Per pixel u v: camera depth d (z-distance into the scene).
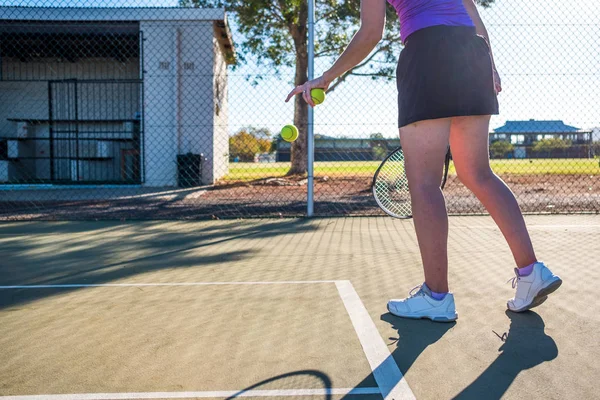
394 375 1.67
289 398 1.52
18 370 1.75
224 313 2.39
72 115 14.38
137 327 2.21
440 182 2.26
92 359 1.85
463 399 1.51
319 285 2.91
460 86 2.12
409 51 2.18
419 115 2.14
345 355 1.85
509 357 1.82
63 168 14.38
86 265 3.54
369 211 6.70
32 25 11.77
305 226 5.38
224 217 6.06
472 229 4.97
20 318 2.35
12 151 13.34
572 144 12.38
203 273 3.26
